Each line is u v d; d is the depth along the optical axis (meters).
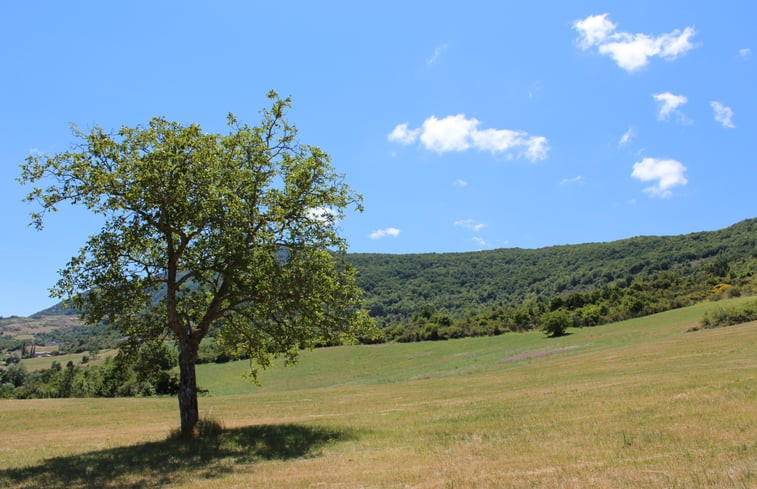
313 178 19.81
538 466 11.40
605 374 31.98
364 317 20.23
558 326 83.56
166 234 18.02
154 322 19.55
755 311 60.25
